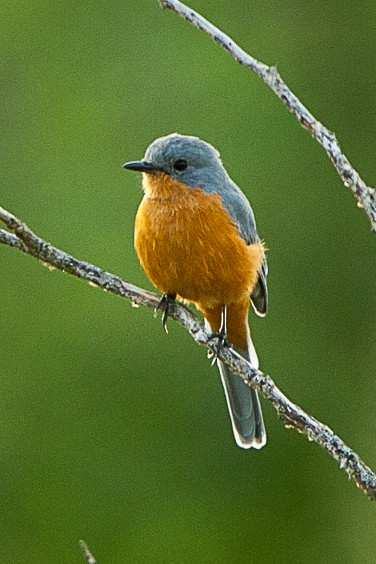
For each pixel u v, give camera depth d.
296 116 7.71
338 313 16.31
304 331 16.23
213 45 16.94
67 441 15.46
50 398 15.59
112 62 17.20
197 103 16.66
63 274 15.91
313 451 15.58
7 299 15.91
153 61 17.02
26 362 15.72
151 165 10.24
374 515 15.44
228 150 16.44
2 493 15.36
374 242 16.28
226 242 10.04
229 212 10.18
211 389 15.51
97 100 17.00
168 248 10.01
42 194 16.61
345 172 7.59
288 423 7.75
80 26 17.44
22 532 15.30
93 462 15.42
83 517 15.30
